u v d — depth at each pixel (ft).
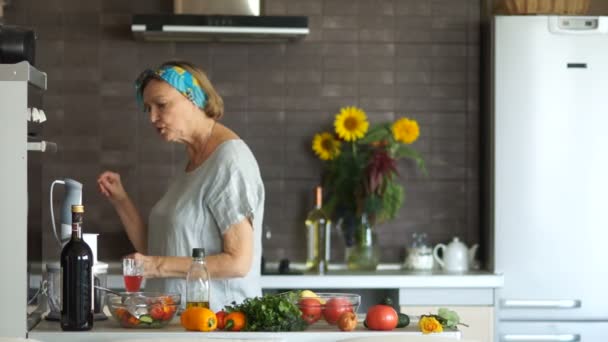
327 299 9.12
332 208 16.85
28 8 16.66
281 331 8.54
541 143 16.19
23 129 9.27
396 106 17.17
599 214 16.22
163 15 15.44
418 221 17.24
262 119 16.97
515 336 16.08
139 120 16.83
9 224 9.23
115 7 16.75
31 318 9.52
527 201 16.17
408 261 16.71
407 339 7.79
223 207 10.20
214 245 10.42
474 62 17.22
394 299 16.06
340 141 16.79
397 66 17.17
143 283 14.90
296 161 17.01
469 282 15.62
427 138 17.24
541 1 16.37
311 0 17.02
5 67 9.24
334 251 16.97
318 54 17.03
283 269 15.83
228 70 16.92
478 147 17.25
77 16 16.71
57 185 16.65
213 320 8.50
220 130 10.75
